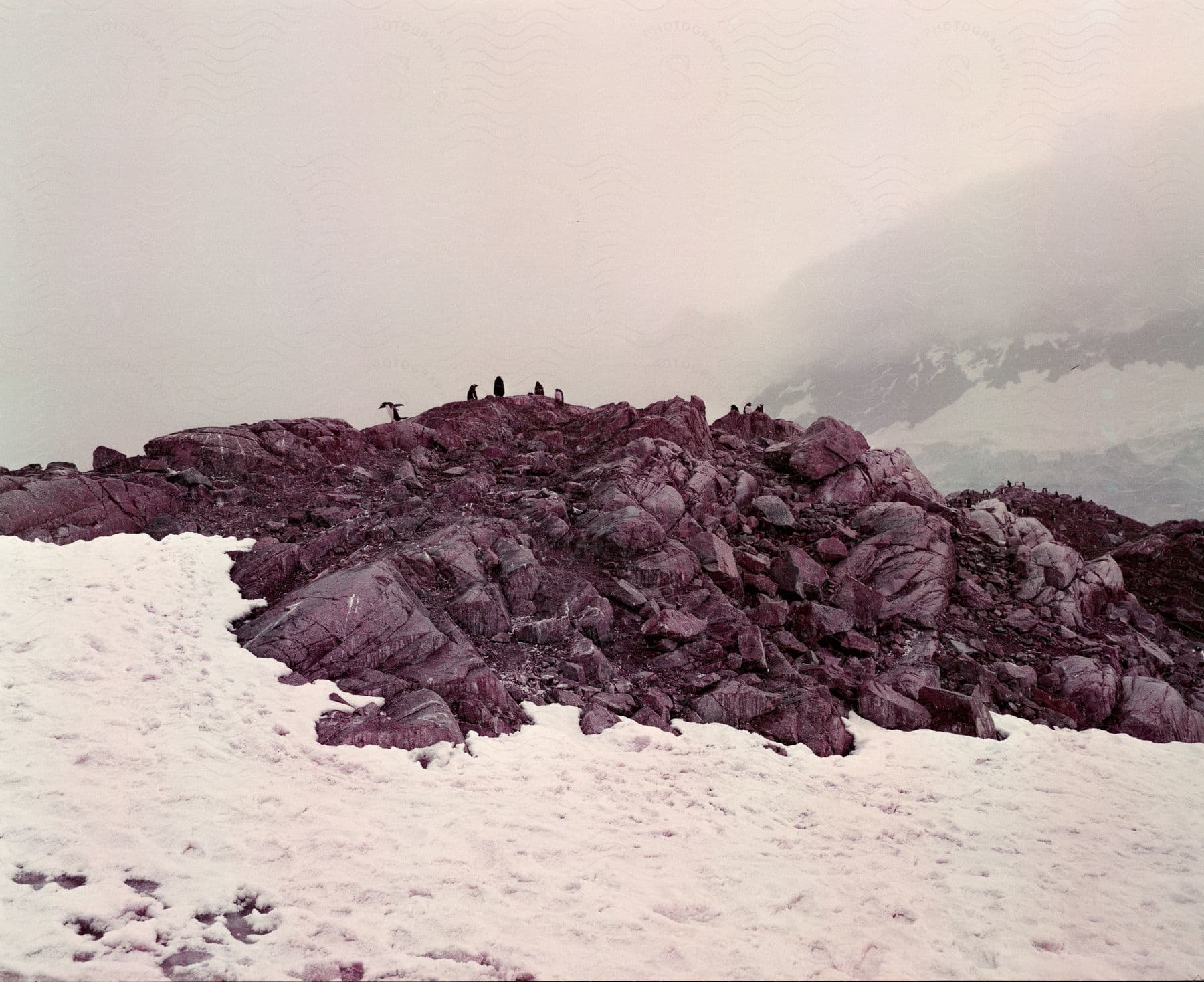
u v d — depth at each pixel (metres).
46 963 6.59
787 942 7.84
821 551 19.53
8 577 13.27
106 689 10.98
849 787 11.84
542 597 15.55
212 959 6.93
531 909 8.05
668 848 9.57
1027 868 9.84
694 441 23.72
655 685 14.19
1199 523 25.80
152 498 17.16
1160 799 12.38
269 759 10.23
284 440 20.58
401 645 13.20
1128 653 18.73
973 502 31.42
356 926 7.51
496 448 23.05
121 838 8.27
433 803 9.91
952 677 16.05
